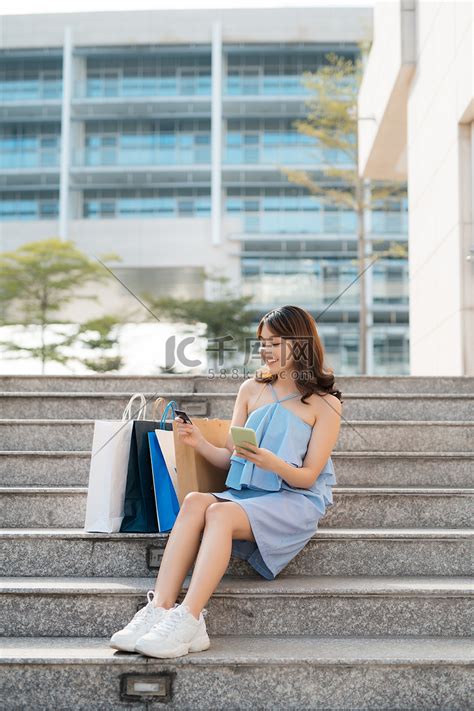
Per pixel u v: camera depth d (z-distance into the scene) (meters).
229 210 29.89
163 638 2.45
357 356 15.38
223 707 2.47
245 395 3.26
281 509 2.88
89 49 33.16
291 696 2.48
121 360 19.47
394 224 13.78
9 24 33.03
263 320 3.19
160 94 32.84
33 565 3.10
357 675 2.48
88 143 33.19
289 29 31.50
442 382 4.75
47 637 2.78
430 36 7.00
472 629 2.80
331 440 3.07
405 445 4.09
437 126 6.72
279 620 2.80
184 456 3.08
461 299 5.97
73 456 3.83
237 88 32.12
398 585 2.87
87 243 21.81
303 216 26.78
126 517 3.16
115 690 2.47
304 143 31.08
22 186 33.03
